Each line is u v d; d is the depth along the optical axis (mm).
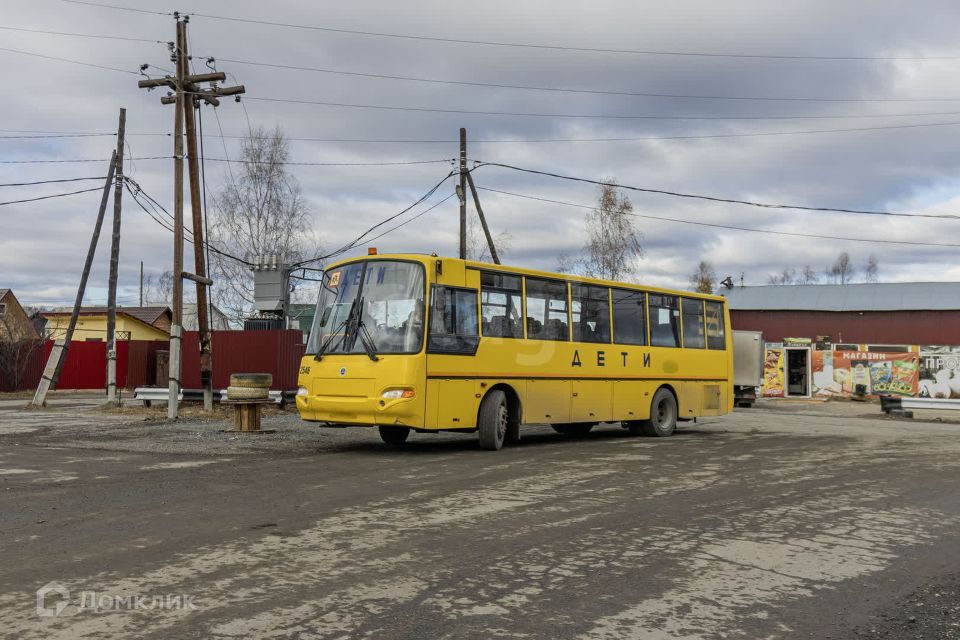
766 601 5203
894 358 41844
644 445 15438
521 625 4609
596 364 16312
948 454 14258
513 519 7637
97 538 6613
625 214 42000
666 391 18188
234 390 16234
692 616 4855
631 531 7211
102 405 25281
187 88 20219
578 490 9453
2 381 37156
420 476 10469
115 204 28281
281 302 25281
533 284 15133
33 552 6121
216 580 5391
